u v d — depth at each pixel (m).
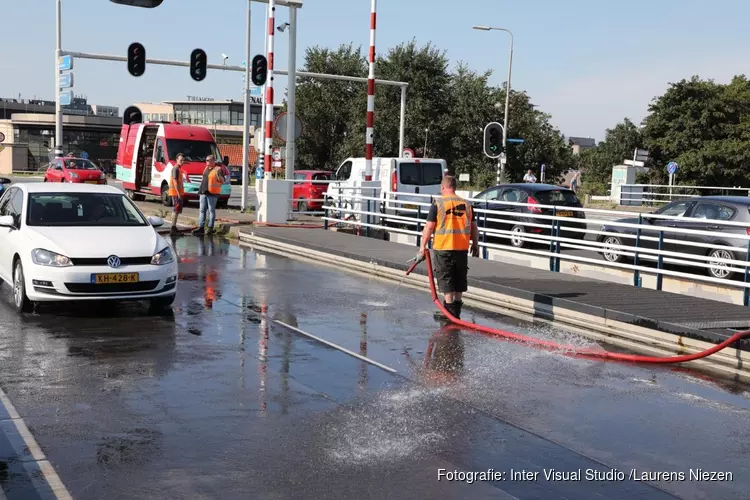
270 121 23.23
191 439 5.52
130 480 4.77
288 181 22.98
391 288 13.07
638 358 8.38
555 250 15.04
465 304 11.81
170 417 6.01
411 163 25.03
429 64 54.06
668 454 5.54
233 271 14.55
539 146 58.38
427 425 5.98
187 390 6.76
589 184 49.84
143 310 10.45
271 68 23.23
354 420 6.05
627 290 11.88
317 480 4.84
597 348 8.93
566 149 62.78
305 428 5.82
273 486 4.73
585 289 11.88
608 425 6.14
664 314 9.84
